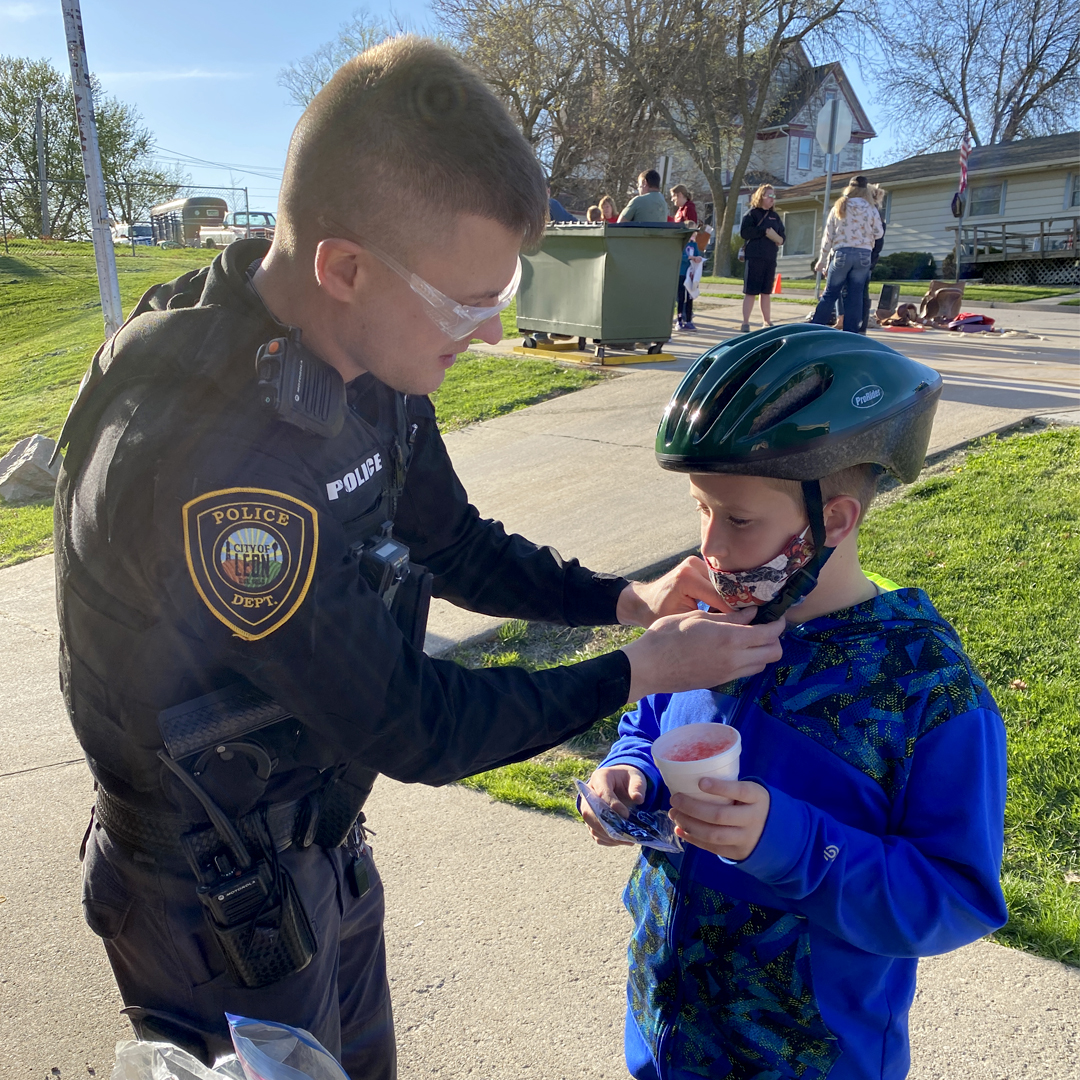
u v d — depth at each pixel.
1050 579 3.98
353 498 1.35
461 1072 2.23
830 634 1.39
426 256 1.24
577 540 5.12
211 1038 1.45
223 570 1.15
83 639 1.27
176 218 40.34
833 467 1.30
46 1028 2.48
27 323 19.48
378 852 3.02
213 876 1.32
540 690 1.35
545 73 31.34
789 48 33.00
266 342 1.26
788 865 1.22
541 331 9.71
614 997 2.39
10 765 3.72
